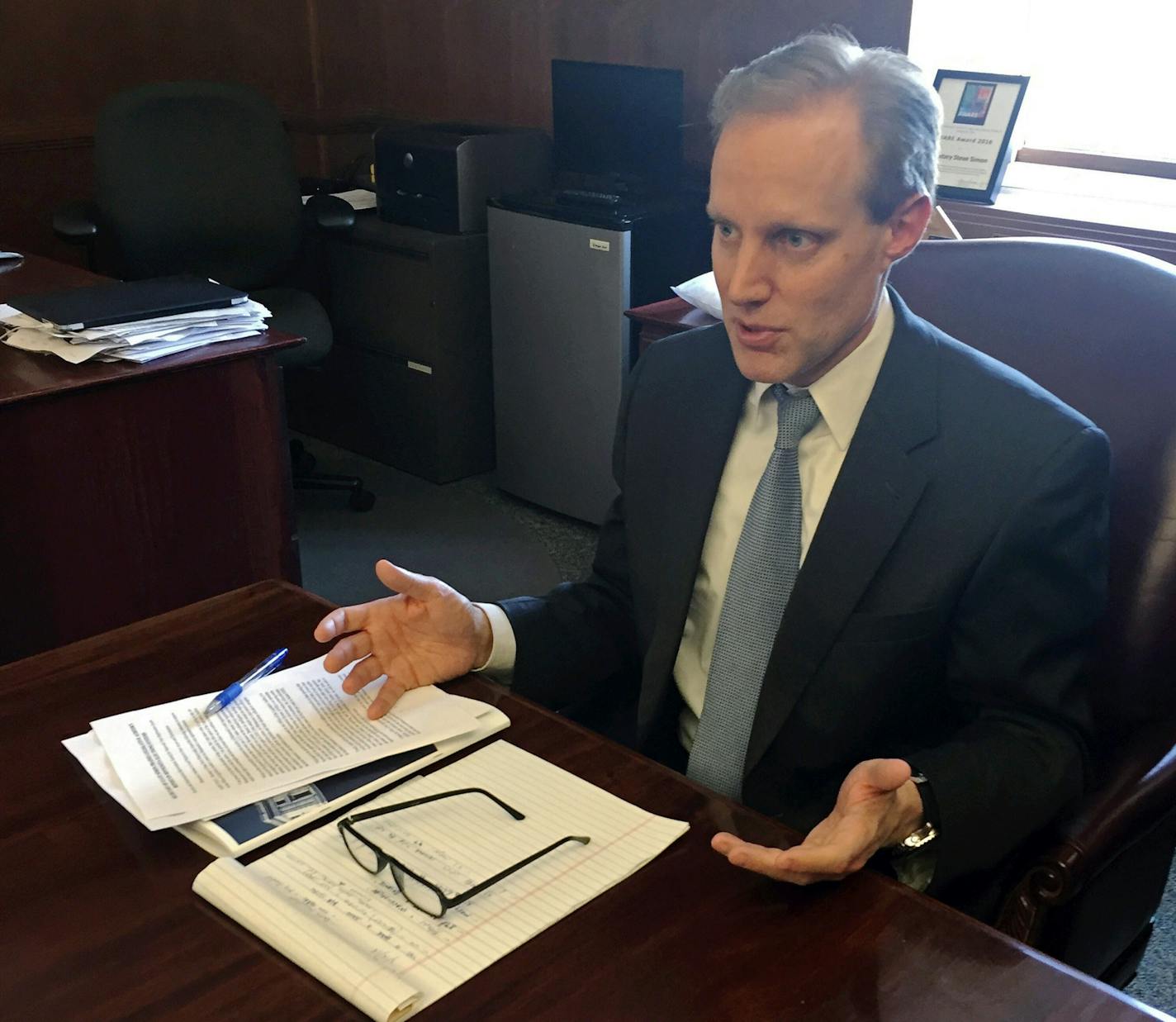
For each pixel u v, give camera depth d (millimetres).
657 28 3250
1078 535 1031
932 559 1044
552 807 891
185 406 2195
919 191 989
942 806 934
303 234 3521
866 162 946
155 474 2193
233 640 1141
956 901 999
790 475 1111
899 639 1046
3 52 3611
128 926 772
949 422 1073
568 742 987
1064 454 1030
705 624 1203
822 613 1061
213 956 745
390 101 4090
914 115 958
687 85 3240
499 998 710
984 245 1279
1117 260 1198
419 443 3584
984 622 1037
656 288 3072
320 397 3859
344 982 706
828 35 1002
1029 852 981
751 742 1096
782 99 950
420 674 1074
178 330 2197
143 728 979
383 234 3402
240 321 2295
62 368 2090
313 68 4219
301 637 1146
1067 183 2797
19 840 857
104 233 3180
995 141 2615
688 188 3176
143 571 2236
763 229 970
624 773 943
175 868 827
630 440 1266
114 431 2113
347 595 2891
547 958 742
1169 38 2738
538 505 3434
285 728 986
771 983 725
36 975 731
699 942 758
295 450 3492
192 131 3131
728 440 1185
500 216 3168
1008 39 2926
